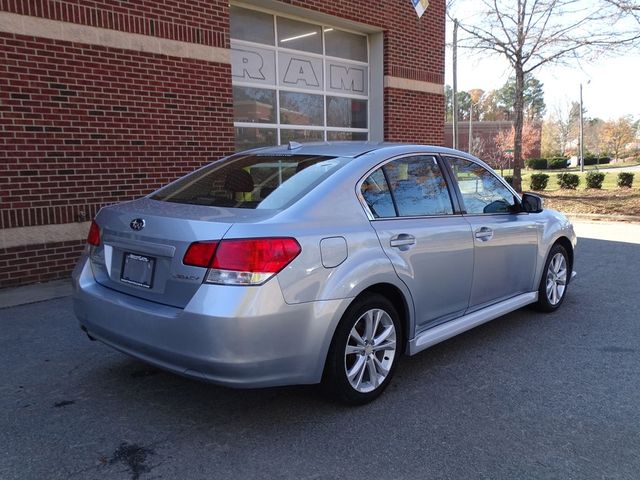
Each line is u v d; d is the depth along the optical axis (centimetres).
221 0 798
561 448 298
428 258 378
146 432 313
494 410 342
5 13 603
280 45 946
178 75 759
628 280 692
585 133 7938
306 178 348
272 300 286
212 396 359
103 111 689
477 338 476
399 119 1102
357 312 329
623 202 1553
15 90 616
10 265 628
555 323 518
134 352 320
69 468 276
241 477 270
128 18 701
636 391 370
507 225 460
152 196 390
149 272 314
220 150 819
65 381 381
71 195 670
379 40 1072
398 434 312
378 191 365
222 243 286
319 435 310
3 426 319
